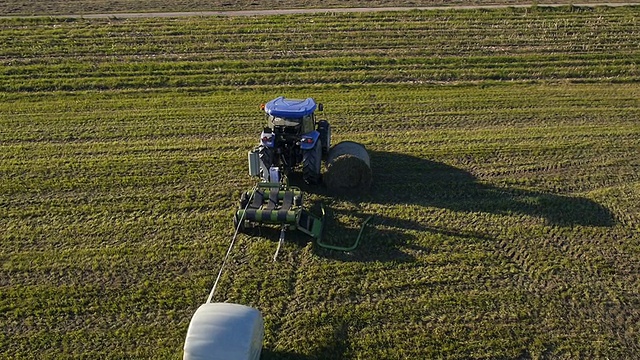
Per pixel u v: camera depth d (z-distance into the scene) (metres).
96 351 7.72
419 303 8.59
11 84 18.16
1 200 11.38
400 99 17.02
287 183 11.01
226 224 10.52
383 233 10.22
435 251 9.77
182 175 12.35
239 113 15.91
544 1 30.39
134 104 16.66
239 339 6.64
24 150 13.62
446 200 11.43
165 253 9.69
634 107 16.52
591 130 14.89
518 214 10.95
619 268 9.49
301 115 10.84
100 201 11.34
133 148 13.69
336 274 9.16
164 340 7.89
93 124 15.20
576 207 11.22
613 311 8.55
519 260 9.65
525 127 15.09
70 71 19.42
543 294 8.86
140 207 11.09
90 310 8.43
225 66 19.97
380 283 8.98
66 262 9.47
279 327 8.15
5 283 8.99
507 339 7.99
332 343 7.86
